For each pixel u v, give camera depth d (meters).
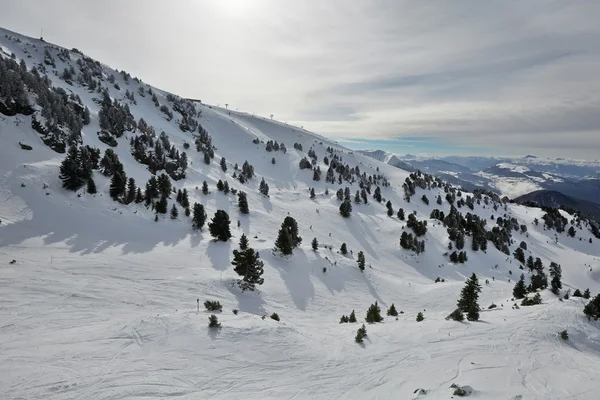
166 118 199.25
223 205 106.81
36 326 21.83
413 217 126.38
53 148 78.25
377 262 98.81
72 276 35.09
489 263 117.06
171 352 19.34
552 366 20.31
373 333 29.14
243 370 18.88
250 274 43.97
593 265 157.25
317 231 117.31
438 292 65.06
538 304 40.00
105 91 168.50
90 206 63.97
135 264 44.34
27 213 53.09
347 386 17.75
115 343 19.78
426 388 16.48
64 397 14.32
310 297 50.97
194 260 52.16
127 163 98.44
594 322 31.80
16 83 80.44
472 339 26.00
